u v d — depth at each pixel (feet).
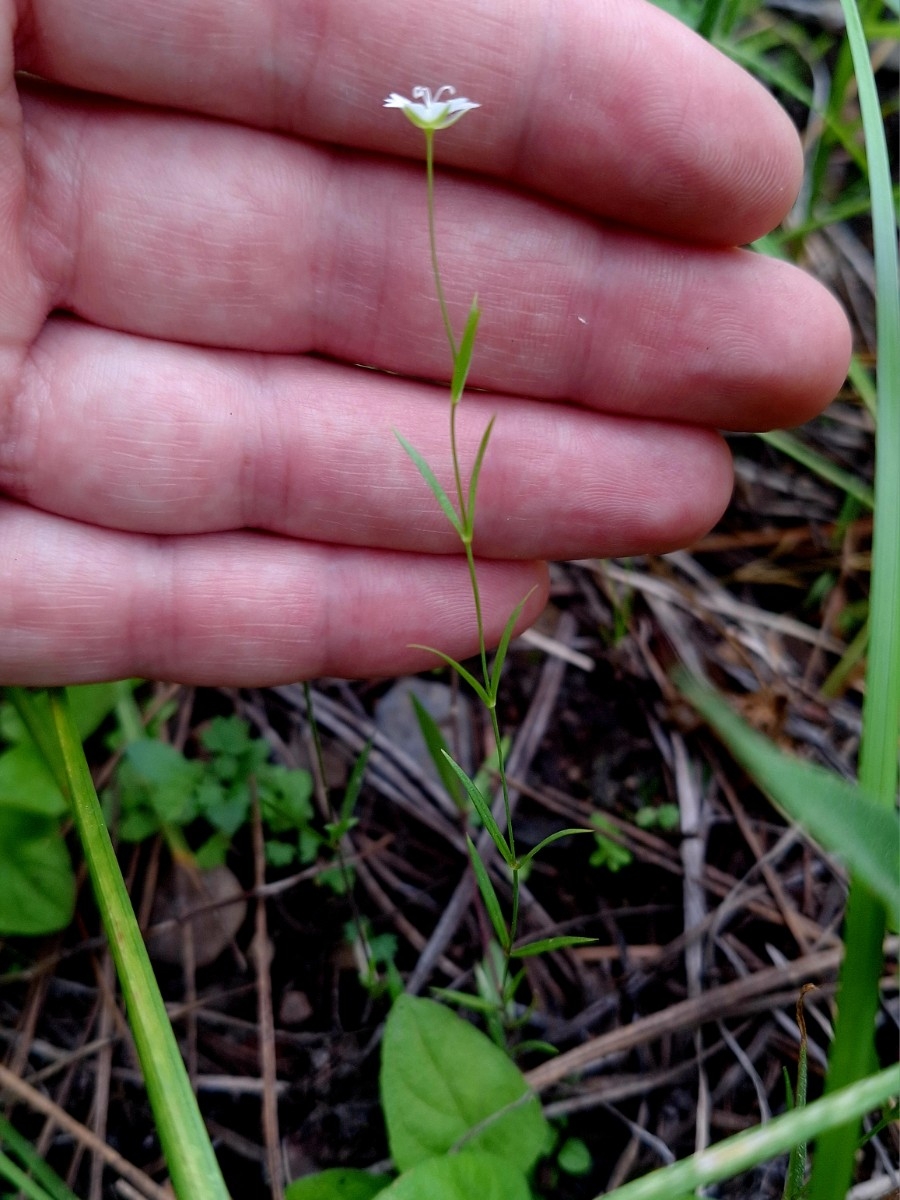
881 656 0.25
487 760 0.42
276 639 0.35
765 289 0.32
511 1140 0.29
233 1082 0.35
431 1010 0.31
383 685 0.44
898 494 0.26
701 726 0.42
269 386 0.34
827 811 0.20
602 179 0.31
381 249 0.33
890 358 0.27
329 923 0.38
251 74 0.30
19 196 0.30
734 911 0.39
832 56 0.58
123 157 0.31
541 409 0.34
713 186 0.30
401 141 0.31
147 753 0.38
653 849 0.40
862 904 0.24
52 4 0.28
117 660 0.35
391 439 0.34
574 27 0.28
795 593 0.47
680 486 0.35
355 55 0.30
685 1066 0.35
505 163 0.31
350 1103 0.34
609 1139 0.34
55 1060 0.35
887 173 0.29
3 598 0.32
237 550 0.35
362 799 0.41
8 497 0.33
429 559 0.36
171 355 0.33
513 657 0.45
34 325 0.32
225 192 0.32
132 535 0.34
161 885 0.38
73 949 0.37
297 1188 0.30
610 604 0.46
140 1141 0.34
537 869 0.40
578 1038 0.36
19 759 0.36
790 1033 0.35
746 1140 0.19
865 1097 0.19
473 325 0.21
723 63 0.29
